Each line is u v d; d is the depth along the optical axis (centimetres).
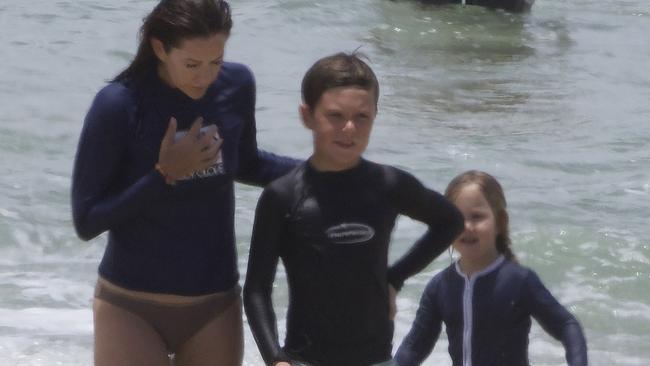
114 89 1501
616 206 3744
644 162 4278
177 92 1527
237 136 1581
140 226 1526
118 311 1551
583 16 8469
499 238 1805
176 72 1489
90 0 7375
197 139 1470
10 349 2494
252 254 1514
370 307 1503
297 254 1491
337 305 1487
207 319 1583
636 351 2677
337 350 1500
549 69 6344
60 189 3856
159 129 1513
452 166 4150
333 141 1469
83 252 3325
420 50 6850
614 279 3152
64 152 4288
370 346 1515
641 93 5672
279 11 7281
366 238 1481
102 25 6644
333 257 1473
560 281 3145
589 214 3650
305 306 1502
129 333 1543
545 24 8056
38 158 4197
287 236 1497
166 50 1480
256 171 1675
